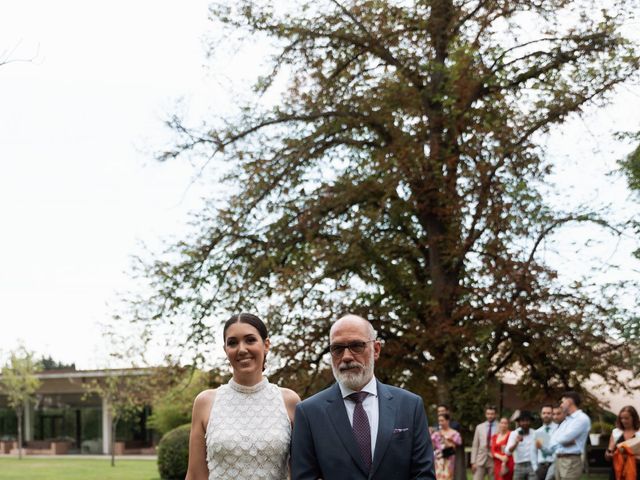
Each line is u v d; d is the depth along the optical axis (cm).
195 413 611
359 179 1989
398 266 2078
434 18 1944
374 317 1994
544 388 2081
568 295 1962
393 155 1931
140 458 5128
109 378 4719
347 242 1916
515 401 2941
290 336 1962
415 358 2020
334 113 2009
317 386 2020
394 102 1952
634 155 1922
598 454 2767
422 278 2108
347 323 562
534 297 1919
